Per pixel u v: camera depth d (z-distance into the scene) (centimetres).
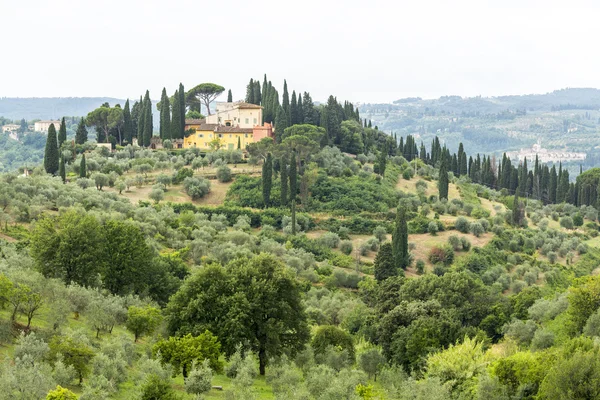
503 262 17338
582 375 6525
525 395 6906
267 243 15675
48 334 7181
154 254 12100
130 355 7538
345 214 18938
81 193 16025
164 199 18812
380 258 15150
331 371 7331
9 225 13212
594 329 8675
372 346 10125
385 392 7394
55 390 5656
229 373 7519
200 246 13975
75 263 9662
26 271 8425
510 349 8488
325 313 12412
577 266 17888
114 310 8619
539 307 10650
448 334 9344
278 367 7575
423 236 18212
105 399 5981
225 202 19025
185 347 7275
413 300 10906
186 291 8462
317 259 16350
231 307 8119
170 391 6122
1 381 5509
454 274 11531
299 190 19488
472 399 7044
